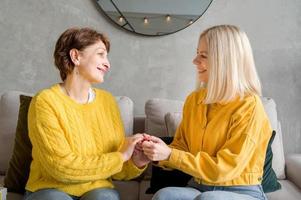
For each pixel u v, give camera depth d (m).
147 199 1.76
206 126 1.51
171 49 2.41
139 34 2.39
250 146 1.40
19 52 2.39
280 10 2.40
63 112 1.49
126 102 2.10
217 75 1.47
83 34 1.55
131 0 2.35
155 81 2.43
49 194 1.38
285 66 2.42
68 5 2.36
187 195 1.39
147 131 2.07
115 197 1.47
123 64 2.41
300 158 2.13
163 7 2.36
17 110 2.00
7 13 2.36
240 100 1.46
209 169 1.39
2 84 2.41
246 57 1.49
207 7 2.36
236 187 1.43
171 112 2.05
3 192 1.35
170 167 1.57
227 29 1.49
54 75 2.41
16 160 1.76
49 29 2.38
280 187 1.79
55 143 1.41
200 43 1.55
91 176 1.43
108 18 2.37
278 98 2.44
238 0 2.39
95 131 1.57
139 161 1.59
